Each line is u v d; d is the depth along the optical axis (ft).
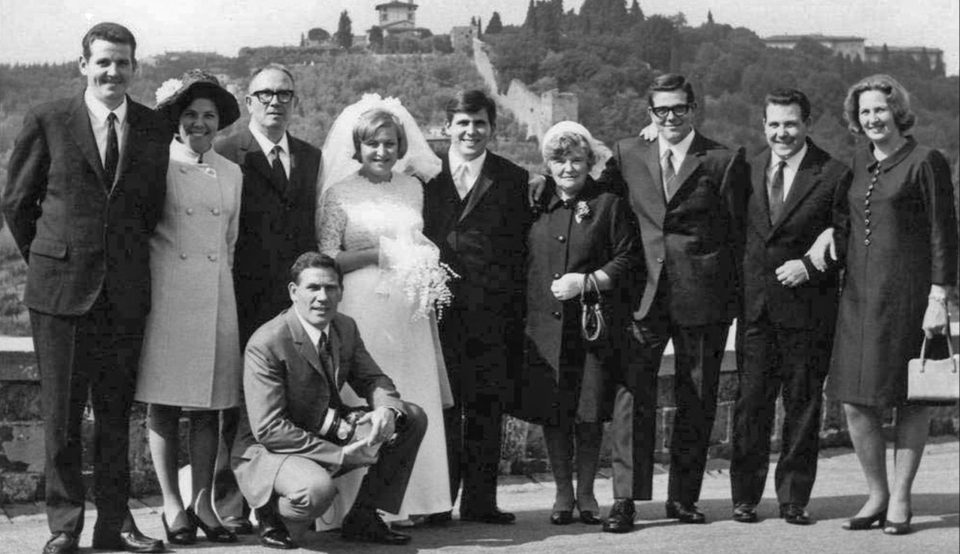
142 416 18.83
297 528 15.14
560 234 17.37
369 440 15.11
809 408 17.69
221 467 16.69
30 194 14.56
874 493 17.71
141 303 14.83
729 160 17.58
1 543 15.66
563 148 17.31
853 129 17.84
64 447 14.55
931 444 25.34
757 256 17.61
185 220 15.42
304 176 16.62
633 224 17.57
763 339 17.66
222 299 15.70
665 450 22.66
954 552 16.12
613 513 16.97
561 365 17.33
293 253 16.39
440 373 17.22
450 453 17.58
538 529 17.08
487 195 17.33
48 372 14.49
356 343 15.93
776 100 17.56
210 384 15.40
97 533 14.94
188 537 15.53
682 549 15.94
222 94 15.83
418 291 16.57
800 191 17.52
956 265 17.10
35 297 14.44
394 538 15.93
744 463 17.84
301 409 15.40
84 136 14.51
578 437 17.60
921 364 17.07
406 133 17.30
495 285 17.29
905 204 17.17
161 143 15.08
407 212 16.79
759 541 16.55
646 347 17.28
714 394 17.58
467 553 15.43
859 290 17.34
